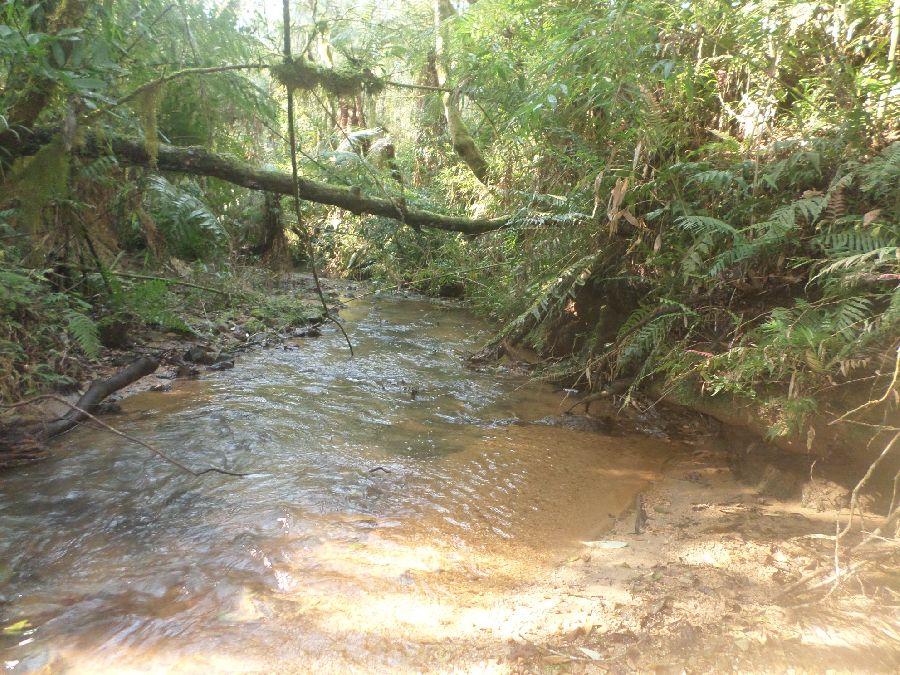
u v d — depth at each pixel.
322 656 1.78
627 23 3.37
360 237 10.07
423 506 2.81
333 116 4.43
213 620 1.95
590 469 3.30
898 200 2.61
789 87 3.21
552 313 5.11
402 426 3.87
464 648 1.81
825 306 2.67
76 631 1.88
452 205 8.70
